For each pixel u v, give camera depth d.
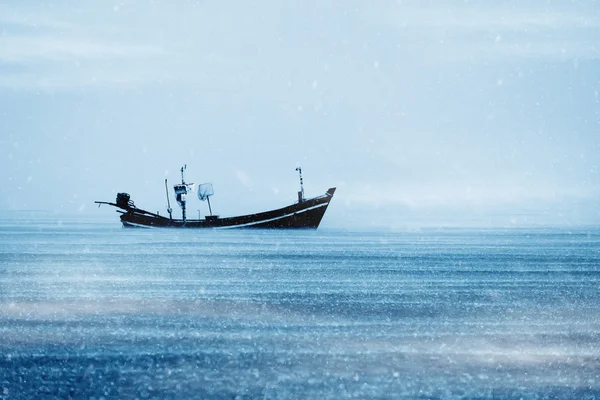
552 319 19.00
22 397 10.94
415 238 89.81
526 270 38.00
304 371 12.66
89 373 12.39
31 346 14.73
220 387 11.57
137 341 15.41
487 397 11.05
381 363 13.30
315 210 92.12
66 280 30.83
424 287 28.11
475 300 23.58
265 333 16.61
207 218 95.69
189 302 22.62
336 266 41.03
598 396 11.12
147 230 97.50
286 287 27.95
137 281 30.56
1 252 54.69
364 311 20.69
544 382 11.90
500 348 14.76
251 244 69.19
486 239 88.44
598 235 105.81
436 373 12.52
